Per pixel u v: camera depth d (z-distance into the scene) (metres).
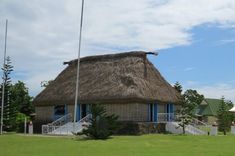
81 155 26.00
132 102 44.41
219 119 52.31
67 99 49.16
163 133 45.09
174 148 29.56
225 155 25.88
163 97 48.12
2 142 35.12
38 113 53.22
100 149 28.98
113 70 49.25
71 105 49.66
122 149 28.95
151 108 47.16
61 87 52.00
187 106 51.31
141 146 30.78
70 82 51.91
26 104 74.12
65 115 49.16
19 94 74.19
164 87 50.62
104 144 32.03
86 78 50.69
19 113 65.75
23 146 31.77
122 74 47.72
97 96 46.56
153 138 37.00
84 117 46.94
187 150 28.41
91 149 29.00
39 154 26.81
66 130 45.78
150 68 50.78
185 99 53.06
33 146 31.61
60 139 36.62
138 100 44.12
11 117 53.72
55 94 51.41
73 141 34.59
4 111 53.12
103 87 47.34
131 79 46.25
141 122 43.84
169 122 46.47
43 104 51.88
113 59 51.03
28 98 74.88
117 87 46.09
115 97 45.09
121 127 41.38
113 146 30.73
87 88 48.62
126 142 33.50
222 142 33.62
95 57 52.94
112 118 37.88
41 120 52.50
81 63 54.12
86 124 39.09
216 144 32.19
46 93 52.75
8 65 53.72
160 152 27.28
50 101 50.91
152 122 45.03
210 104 92.56
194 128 44.84
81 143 32.88
